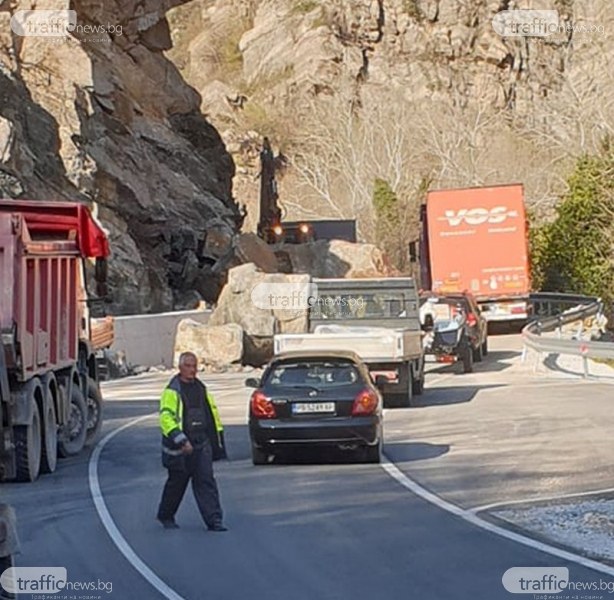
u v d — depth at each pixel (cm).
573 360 3938
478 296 4916
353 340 2542
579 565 1107
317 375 1794
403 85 11625
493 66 11475
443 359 3562
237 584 1051
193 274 5516
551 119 9081
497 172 9144
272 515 1399
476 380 3353
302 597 998
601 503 1431
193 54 14100
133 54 6334
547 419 2344
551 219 8300
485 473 1691
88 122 5203
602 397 2775
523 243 4912
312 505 1463
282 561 1146
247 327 4219
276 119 12000
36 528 1332
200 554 1183
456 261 4934
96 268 2116
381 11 12306
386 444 2023
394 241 8762
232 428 2328
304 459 1862
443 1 12150
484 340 4084
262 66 12962
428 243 4991
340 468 1762
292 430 1747
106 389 3328
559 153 8919
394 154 9525
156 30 6531
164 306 5072
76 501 1516
